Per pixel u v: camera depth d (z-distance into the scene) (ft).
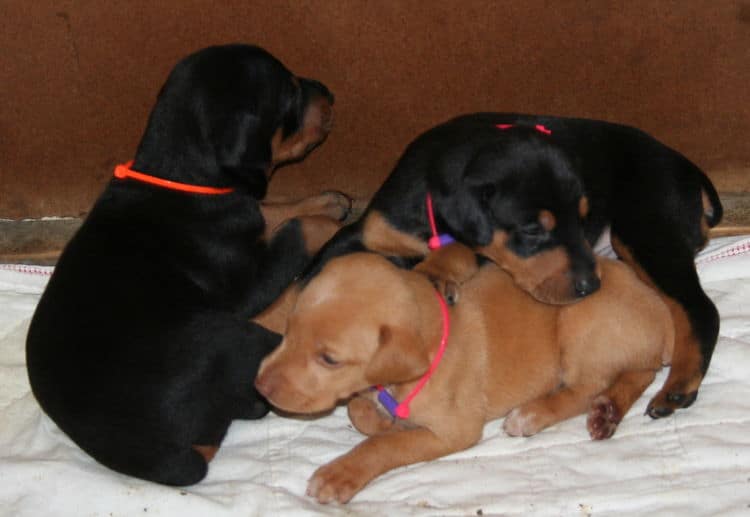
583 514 3.37
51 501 3.43
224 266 3.69
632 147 3.82
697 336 3.56
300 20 3.84
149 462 3.41
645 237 3.70
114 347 3.40
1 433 3.66
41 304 3.50
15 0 3.78
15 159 4.08
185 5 3.80
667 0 3.84
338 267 3.27
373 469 3.43
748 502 3.36
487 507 3.39
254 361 3.53
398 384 3.38
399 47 3.89
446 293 3.44
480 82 3.96
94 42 3.86
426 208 3.67
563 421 3.59
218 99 3.61
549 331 3.56
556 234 3.48
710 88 3.99
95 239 3.55
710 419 3.56
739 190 4.17
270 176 3.98
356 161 4.11
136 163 3.68
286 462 3.54
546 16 3.85
